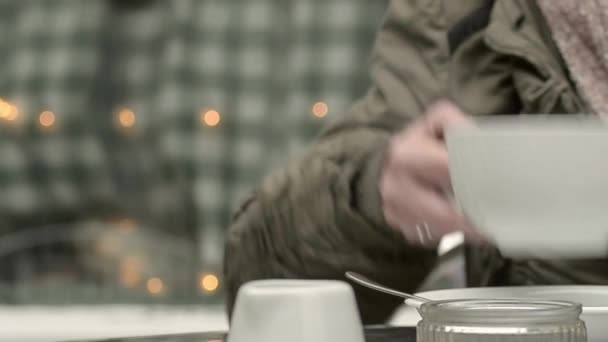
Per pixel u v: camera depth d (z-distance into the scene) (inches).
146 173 129.4
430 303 29.3
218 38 127.3
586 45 45.1
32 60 130.0
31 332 87.9
